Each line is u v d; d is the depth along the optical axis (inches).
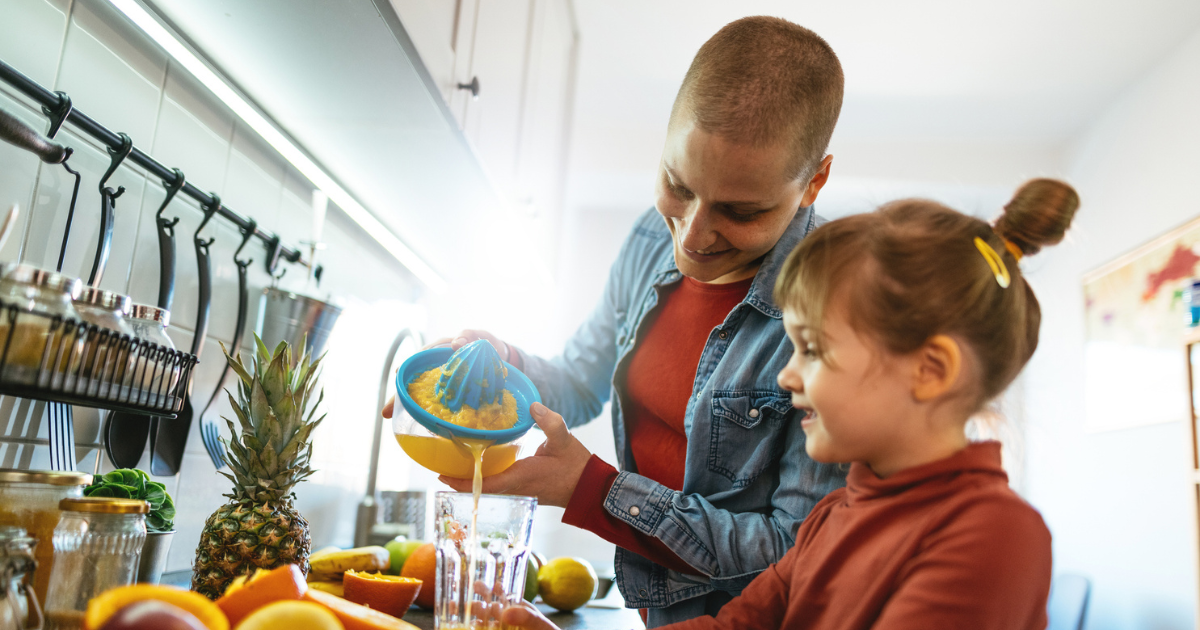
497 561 30.2
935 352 27.7
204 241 47.5
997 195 156.4
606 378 54.1
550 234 96.7
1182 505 109.7
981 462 28.0
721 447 39.4
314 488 63.9
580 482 36.8
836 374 27.9
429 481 92.2
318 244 57.6
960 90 135.6
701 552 36.1
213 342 49.5
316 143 53.9
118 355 28.4
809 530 32.5
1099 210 140.9
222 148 49.8
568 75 109.9
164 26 39.5
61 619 25.8
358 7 34.5
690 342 44.1
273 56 41.6
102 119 39.0
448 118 47.8
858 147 156.6
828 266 28.6
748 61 33.0
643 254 50.9
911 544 27.0
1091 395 139.3
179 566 47.2
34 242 35.2
